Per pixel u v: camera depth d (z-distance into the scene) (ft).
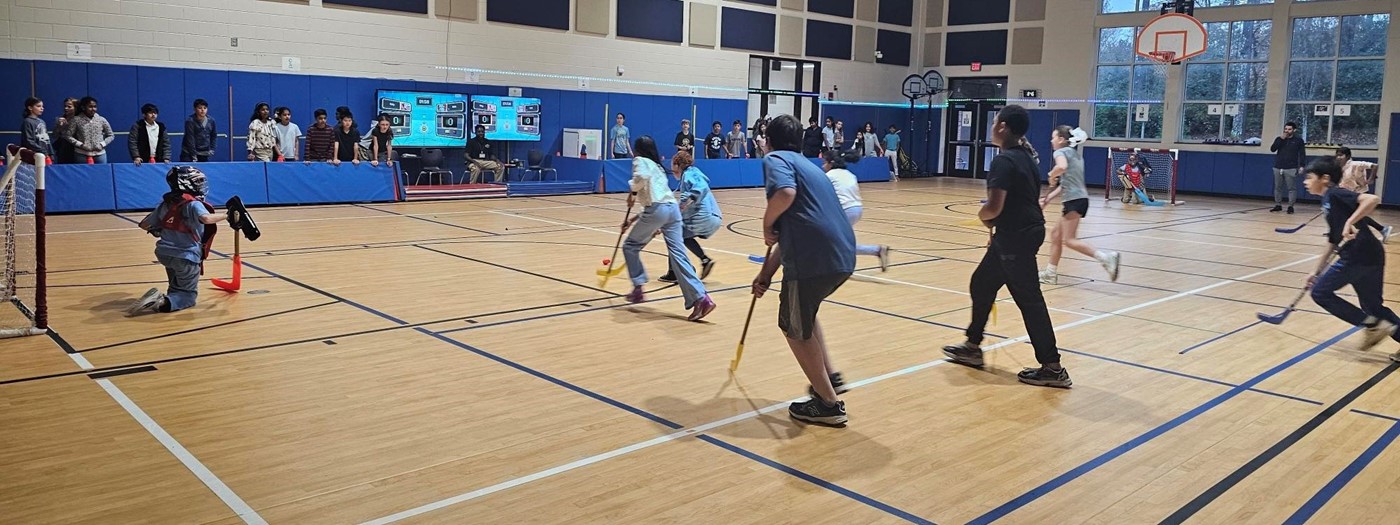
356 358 19.03
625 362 19.24
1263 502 12.67
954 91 87.04
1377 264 20.66
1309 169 21.88
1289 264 36.32
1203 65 74.95
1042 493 12.85
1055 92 81.76
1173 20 71.92
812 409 15.49
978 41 85.71
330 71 55.77
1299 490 13.12
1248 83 72.90
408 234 38.68
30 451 13.43
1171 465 14.02
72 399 15.88
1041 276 30.60
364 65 56.95
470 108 60.44
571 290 26.94
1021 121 17.63
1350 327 24.31
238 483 12.51
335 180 50.47
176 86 51.16
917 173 89.10
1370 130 68.08
